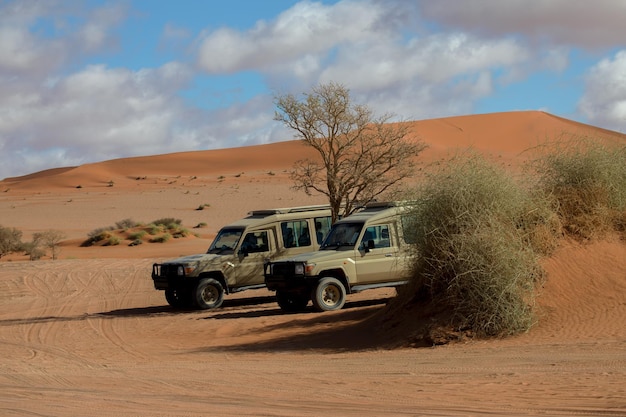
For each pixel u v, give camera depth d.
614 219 15.71
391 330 14.71
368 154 25.00
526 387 8.39
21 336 18.23
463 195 14.26
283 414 7.43
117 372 11.95
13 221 81.00
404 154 24.69
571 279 14.30
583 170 15.94
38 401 8.84
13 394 9.52
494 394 8.08
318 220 22.38
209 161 156.00
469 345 12.96
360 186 24.69
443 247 14.23
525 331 13.20
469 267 13.56
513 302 13.33
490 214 14.10
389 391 8.73
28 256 54.81
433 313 14.32
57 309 23.50
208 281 21.38
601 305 13.45
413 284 15.29
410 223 15.63
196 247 55.19
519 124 124.75
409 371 10.50
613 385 8.14
